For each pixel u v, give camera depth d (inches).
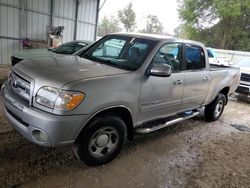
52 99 108.5
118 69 137.2
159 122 168.7
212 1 1246.9
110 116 129.2
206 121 242.2
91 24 645.3
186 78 171.8
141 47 151.6
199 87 190.2
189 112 200.5
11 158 132.6
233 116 277.1
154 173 138.1
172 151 168.1
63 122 108.2
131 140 159.8
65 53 302.4
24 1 487.5
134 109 138.3
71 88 109.3
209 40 1323.8
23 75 121.2
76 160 138.9
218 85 219.0
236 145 192.2
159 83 148.9
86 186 118.9
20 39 500.7
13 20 481.7
